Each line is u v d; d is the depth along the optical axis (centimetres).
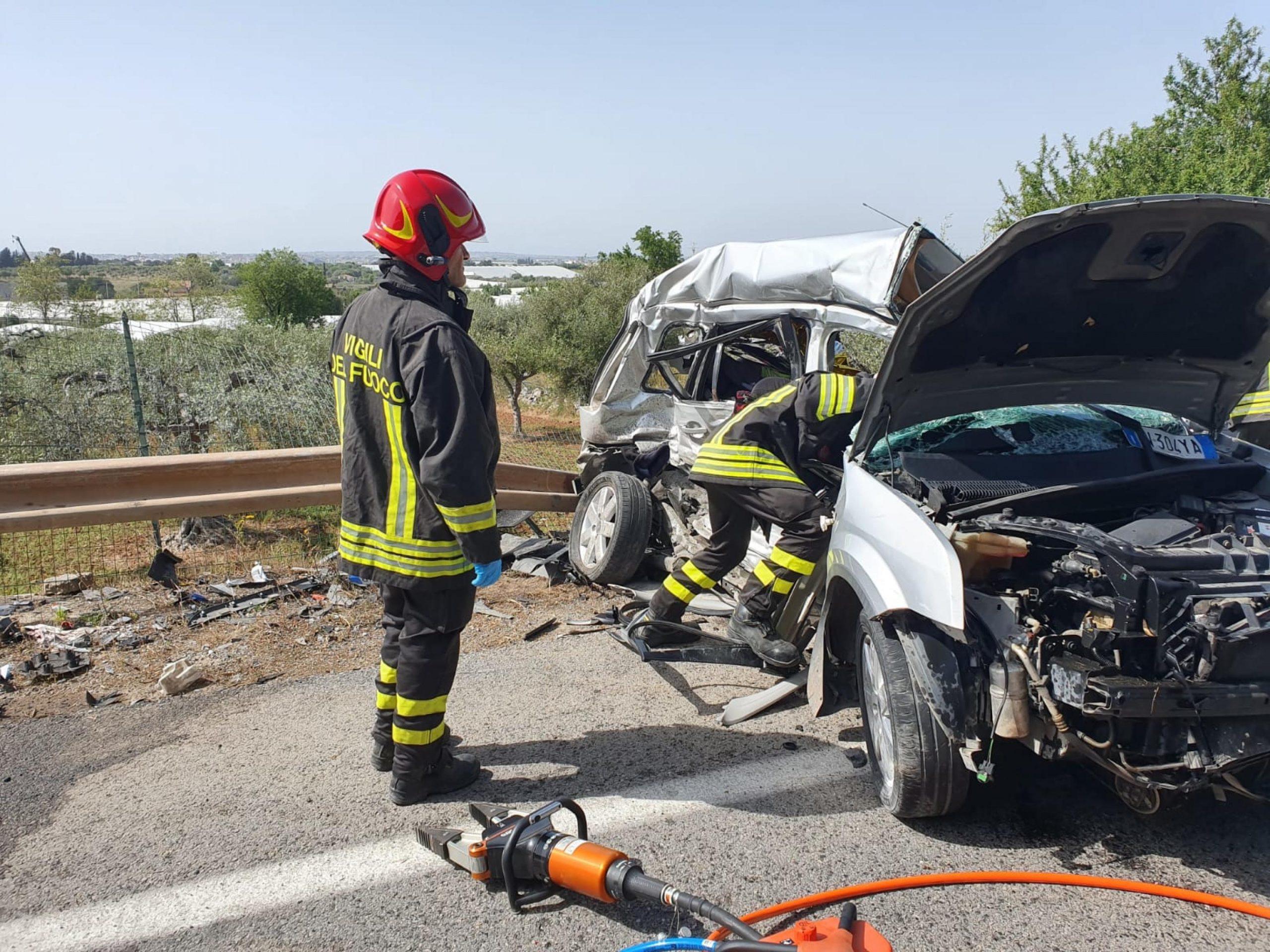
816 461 434
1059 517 352
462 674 491
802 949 227
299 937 282
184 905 298
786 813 341
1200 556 282
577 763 387
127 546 705
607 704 448
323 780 378
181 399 970
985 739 298
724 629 536
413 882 307
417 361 316
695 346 588
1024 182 1661
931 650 299
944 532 310
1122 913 277
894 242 459
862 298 468
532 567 667
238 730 427
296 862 320
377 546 338
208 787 374
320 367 962
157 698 464
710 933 275
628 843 324
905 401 371
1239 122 1520
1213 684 262
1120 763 275
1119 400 402
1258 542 308
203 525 709
